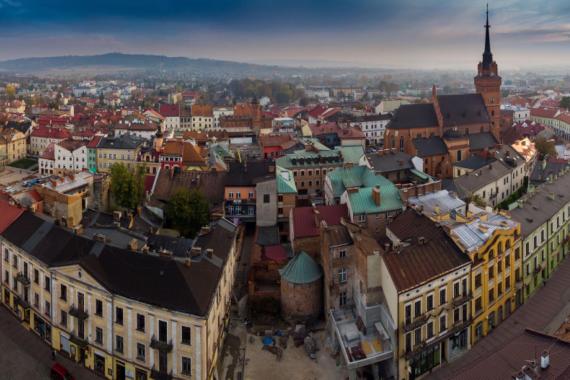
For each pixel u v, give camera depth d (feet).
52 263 291.38
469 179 501.97
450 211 337.93
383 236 351.67
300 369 288.30
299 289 323.78
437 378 278.05
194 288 264.31
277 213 458.50
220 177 490.08
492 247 304.50
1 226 336.90
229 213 468.75
